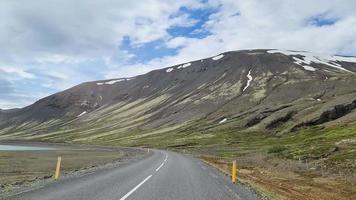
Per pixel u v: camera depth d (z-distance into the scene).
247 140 142.25
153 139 174.38
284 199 19.55
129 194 16.09
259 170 42.97
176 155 71.19
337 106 146.38
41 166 45.22
